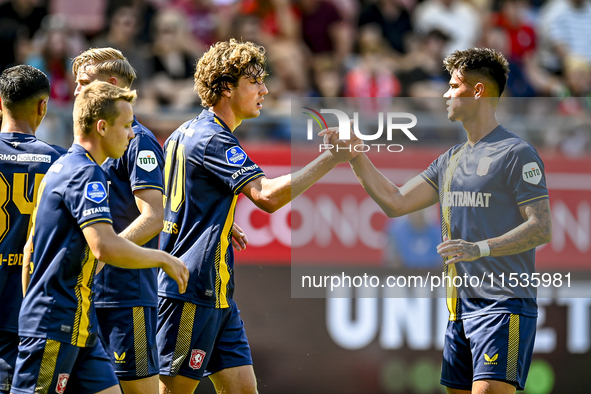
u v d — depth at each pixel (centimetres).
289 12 3147
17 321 1184
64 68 2752
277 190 1150
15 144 1193
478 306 1241
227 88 1216
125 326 1220
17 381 1027
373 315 1853
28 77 1197
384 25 3203
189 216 1208
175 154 1240
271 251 1872
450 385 1282
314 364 1869
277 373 1862
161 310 1232
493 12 3359
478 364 1211
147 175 1184
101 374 1095
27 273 1066
